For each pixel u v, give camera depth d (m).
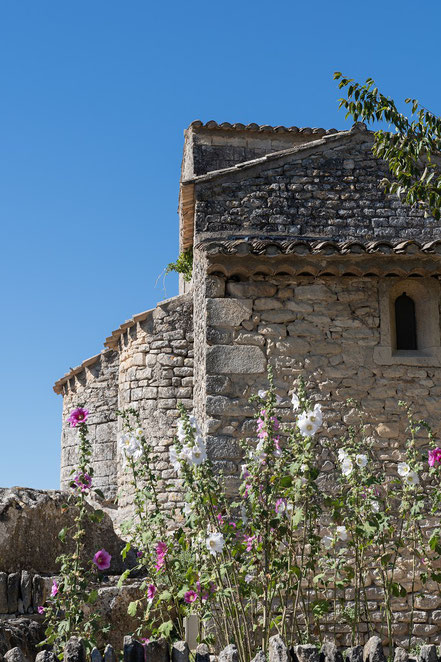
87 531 7.86
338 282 8.77
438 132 8.38
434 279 8.85
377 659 4.40
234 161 14.30
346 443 7.14
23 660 4.28
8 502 7.29
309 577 7.64
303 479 5.86
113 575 7.97
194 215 12.32
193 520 5.89
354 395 8.51
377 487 8.26
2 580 6.65
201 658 4.43
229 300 8.62
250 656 5.39
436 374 8.64
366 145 11.98
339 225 11.70
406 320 8.98
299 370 8.52
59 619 6.28
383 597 7.91
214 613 6.27
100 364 15.90
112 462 15.34
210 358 8.47
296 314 8.65
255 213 11.66
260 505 5.75
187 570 6.08
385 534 7.01
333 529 6.68
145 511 6.45
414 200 8.56
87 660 4.87
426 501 8.24
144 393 13.50
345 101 8.46
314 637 6.89
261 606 6.88
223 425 8.31
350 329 8.67
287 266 8.54
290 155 11.88
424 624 7.95
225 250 8.40
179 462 5.85
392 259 8.61
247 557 6.57
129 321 13.84
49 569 7.39
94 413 15.78
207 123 14.30
